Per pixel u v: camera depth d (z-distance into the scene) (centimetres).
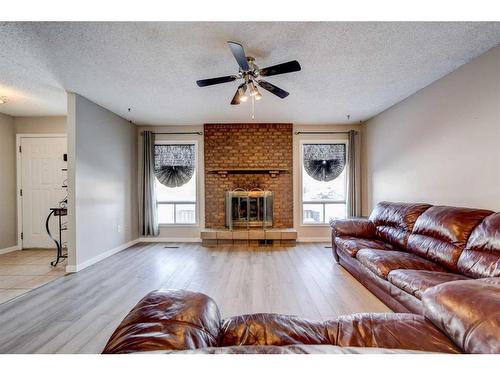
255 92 276
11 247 460
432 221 255
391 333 117
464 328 102
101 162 412
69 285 300
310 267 363
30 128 469
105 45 231
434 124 318
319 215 540
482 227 206
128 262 391
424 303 131
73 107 349
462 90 275
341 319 134
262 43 230
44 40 221
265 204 520
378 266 239
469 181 267
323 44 232
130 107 418
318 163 539
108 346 103
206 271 347
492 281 130
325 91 350
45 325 213
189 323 118
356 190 517
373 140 482
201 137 538
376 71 289
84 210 369
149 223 524
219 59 259
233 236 494
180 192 543
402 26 206
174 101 388
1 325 213
